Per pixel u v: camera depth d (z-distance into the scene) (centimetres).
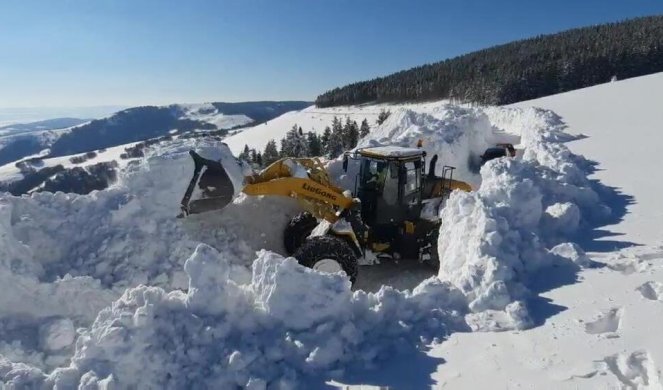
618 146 1006
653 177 733
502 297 396
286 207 816
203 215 742
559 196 615
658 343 316
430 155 1258
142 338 348
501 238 456
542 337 347
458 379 318
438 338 367
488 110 2162
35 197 620
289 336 361
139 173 658
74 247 595
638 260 438
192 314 369
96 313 517
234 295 382
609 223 557
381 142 1234
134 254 594
